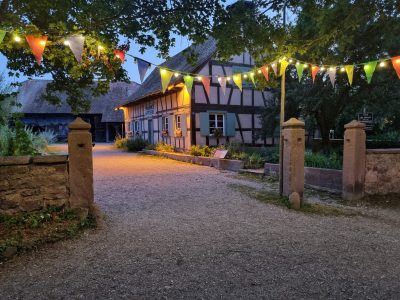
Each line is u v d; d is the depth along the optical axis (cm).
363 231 407
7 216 375
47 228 370
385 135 1598
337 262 307
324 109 1066
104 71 612
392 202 570
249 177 839
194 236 378
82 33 409
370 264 304
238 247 344
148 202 551
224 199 578
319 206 535
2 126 558
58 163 410
